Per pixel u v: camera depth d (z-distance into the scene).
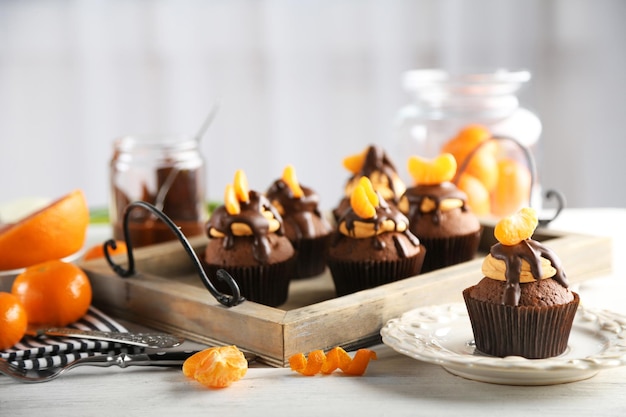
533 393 1.35
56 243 1.98
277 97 4.86
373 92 4.79
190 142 2.39
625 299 1.85
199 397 1.37
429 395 1.34
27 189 4.98
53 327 1.72
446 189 2.01
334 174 4.92
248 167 4.95
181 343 1.57
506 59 4.57
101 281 1.86
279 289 1.82
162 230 2.29
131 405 1.34
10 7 4.76
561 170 4.64
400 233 1.83
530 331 1.41
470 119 2.54
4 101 4.86
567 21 4.48
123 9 4.79
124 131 4.91
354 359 1.44
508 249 1.44
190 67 4.84
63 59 4.84
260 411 1.30
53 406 1.35
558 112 4.57
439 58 4.67
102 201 5.00
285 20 4.77
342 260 1.82
